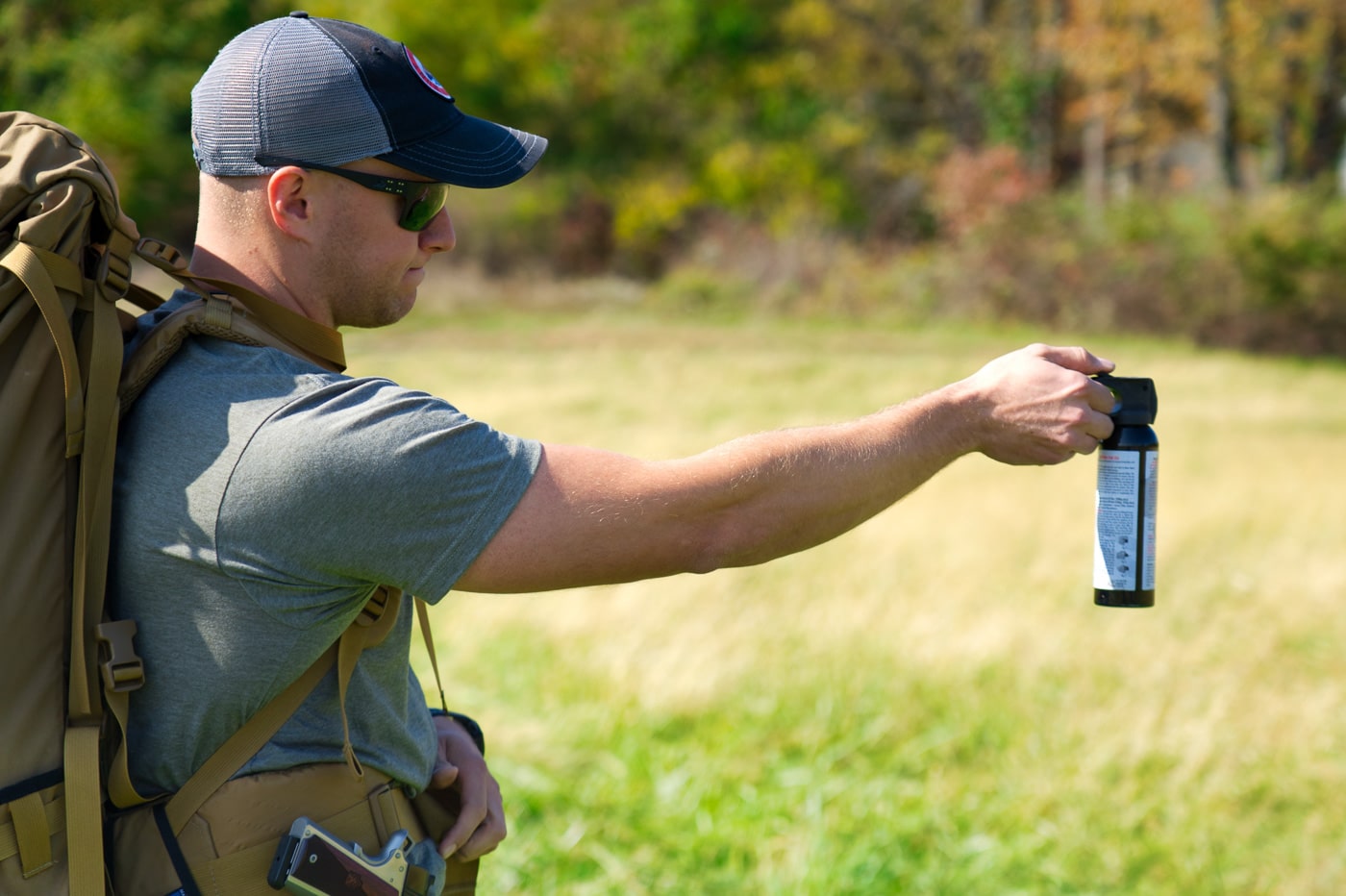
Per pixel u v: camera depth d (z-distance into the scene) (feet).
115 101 85.20
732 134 126.11
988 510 33.40
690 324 90.68
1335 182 99.76
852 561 27.61
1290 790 17.17
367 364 66.23
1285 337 89.56
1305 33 107.65
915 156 122.11
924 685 20.56
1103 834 15.99
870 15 127.03
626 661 20.72
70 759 5.56
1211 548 30.12
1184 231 93.50
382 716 6.36
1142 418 7.14
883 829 15.80
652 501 5.87
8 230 5.55
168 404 5.81
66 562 5.61
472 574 5.77
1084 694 20.40
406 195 6.11
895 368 69.62
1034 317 93.30
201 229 6.27
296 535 5.61
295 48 5.96
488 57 127.65
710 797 16.40
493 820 7.32
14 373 5.47
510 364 67.56
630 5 131.95
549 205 115.65
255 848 5.92
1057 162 131.23
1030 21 125.08
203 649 5.78
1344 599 26.02
